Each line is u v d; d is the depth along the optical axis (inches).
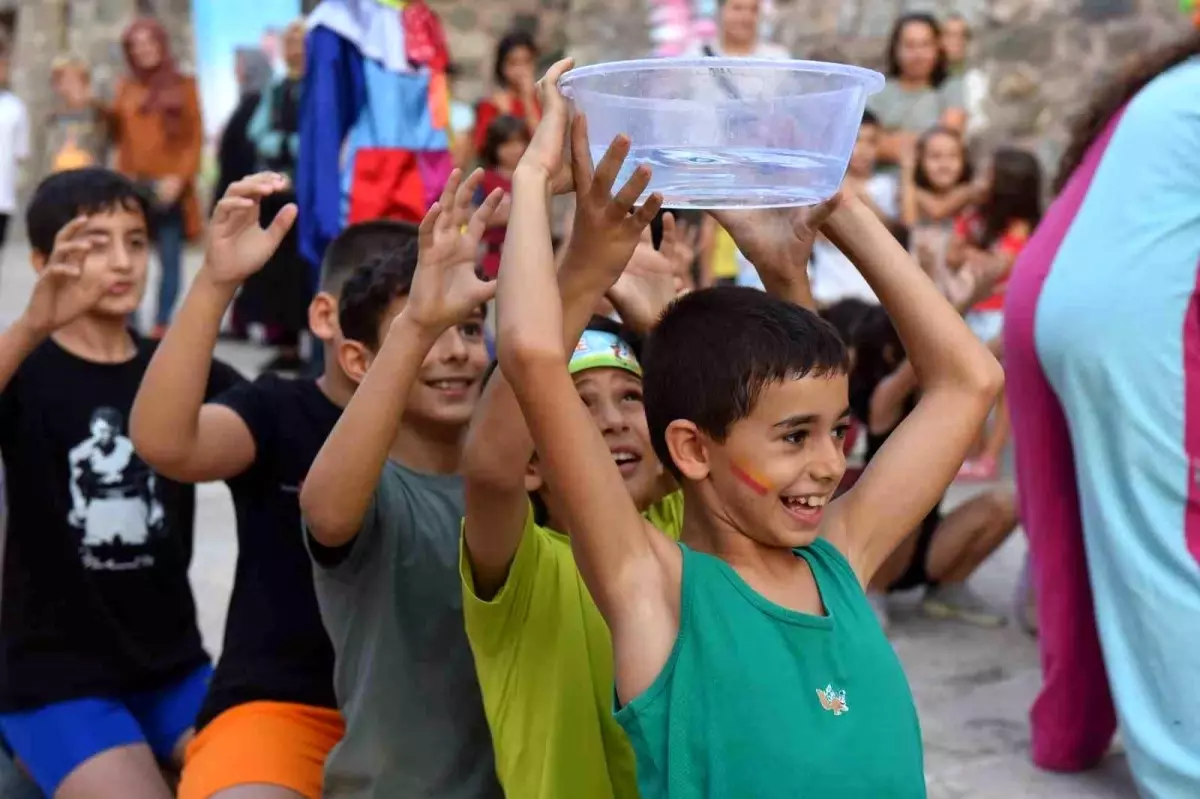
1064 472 117.0
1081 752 121.5
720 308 70.6
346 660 89.6
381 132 198.2
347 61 197.6
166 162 312.7
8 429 108.5
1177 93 110.0
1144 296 107.8
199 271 89.6
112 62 522.0
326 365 104.5
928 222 243.9
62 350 111.1
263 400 100.2
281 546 99.1
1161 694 106.3
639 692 67.4
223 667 98.7
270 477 99.5
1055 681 120.5
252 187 88.5
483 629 80.8
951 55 299.1
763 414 68.1
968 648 155.0
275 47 544.7
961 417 77.0
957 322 78.2
